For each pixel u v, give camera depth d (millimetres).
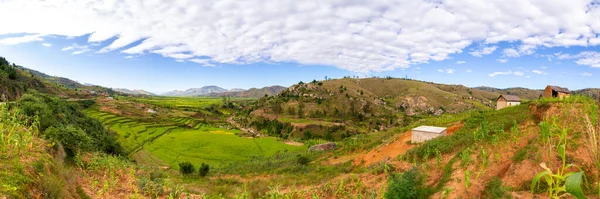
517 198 10992
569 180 3186
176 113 139875
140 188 17938
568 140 12898
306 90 175750
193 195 19156
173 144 70062
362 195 16812
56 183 12484
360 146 32719
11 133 14039
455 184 14180
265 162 38844
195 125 114438
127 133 74500
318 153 38750
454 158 17625
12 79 87938
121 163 24891
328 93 168750
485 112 32875
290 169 29422
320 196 17828
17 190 9789
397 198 13945
